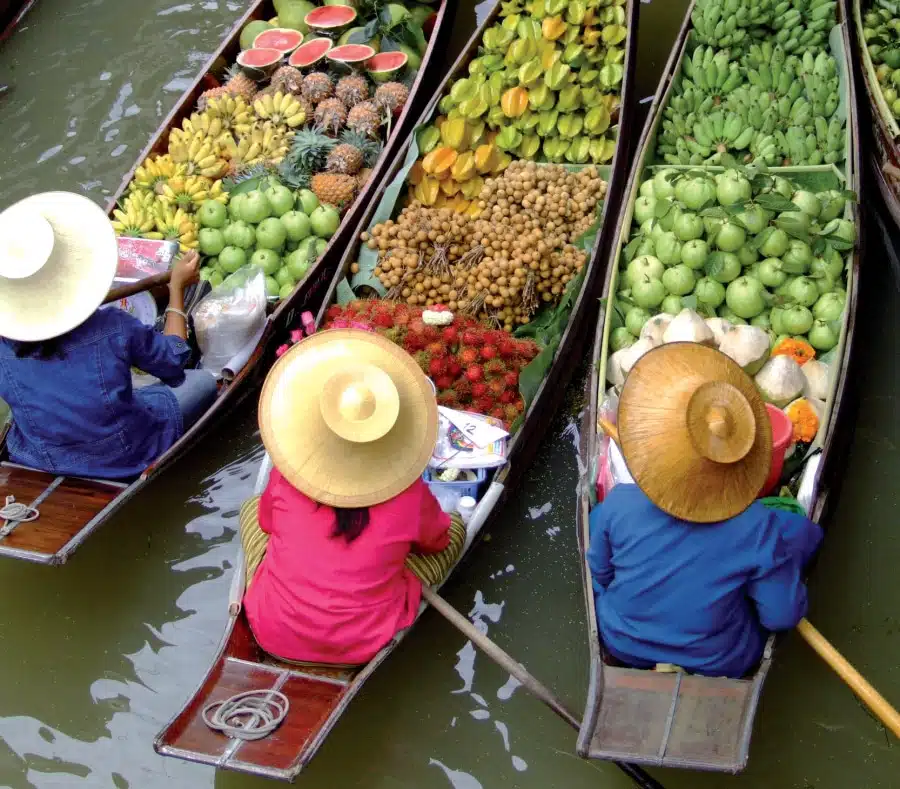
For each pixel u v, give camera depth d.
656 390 2.83
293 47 5.64
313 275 4.62
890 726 2.86
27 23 6.58
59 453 3.81
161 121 5.98
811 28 5.03
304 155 5.01
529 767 3.56
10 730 3.69
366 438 2.94
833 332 3.97
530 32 5.09
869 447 4.23
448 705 3.73
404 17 5.59
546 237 4.49
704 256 4.07
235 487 4.40
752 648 3.05
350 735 3.66
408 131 5.22
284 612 3.19
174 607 4.03
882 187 4.73
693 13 5.18
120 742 3.66
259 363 4.47
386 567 3.14
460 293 4.50
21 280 3.44
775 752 3.53
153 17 6.54
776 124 4.78
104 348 3.67
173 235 4.80
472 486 3.85
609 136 5.03
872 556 3.95
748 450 2.71
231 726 2.98
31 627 3.96
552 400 4.29
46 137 5.99
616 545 3.02
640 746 2.90
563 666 3.80
